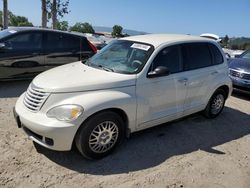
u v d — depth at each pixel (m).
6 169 3.84
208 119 6.29
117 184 3.73
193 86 5.41
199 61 5.59
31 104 4.09
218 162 4.52
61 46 8.22
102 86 4.16
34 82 4.37
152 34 5.82
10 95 6.96
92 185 3.67
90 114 3.90
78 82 4.11
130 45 5.09
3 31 7.93
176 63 5.11
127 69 4.61
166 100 4.95
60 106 3.88
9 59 7.39
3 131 4.87
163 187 3.76
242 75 8.09
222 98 6.35
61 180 3.72
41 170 3.89
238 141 5.37
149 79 4.59
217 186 3.91
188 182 3.92
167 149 4.77
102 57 5.19
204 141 5.21
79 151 4.11
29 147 4.41
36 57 7.78
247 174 4.27
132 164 4.22
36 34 7.82
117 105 4.15
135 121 4.51
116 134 4.33
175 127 5.69
